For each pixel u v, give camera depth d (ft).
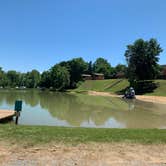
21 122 62.18
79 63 374.02
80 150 25.61
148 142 29.50
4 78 484.74
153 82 257.55
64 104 119.14
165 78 302.86
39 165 21.33
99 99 161.89
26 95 201.77
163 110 101.40
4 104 111.65
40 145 26.78
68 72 362.74
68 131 33.78
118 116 79.10
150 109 104.47
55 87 366.63
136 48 253.24
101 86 330.13
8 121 61.93
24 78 513.86
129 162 22.79
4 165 21.04
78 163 22.06
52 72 375.25
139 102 142.51
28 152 24.52
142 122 67.72
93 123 63.93
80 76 374.43
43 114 79.41
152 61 252.42
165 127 59.67
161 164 22.62
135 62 254.27
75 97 180.96
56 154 24.22
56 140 28.73
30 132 31.99
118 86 291.38
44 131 32.96
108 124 62.85
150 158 24.12
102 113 85.97
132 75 259.80
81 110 93.71
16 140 28.19
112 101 146.61
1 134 30.42
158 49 253.24
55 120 67.31
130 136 31.94
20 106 59.93
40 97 176.14
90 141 28.89
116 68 484.74
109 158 23.61
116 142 28.96
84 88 344.08
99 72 483.92
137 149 26.73
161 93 219.20
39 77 505.66
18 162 21.84
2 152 24.20
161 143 29.30
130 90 175.63
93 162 22.41
